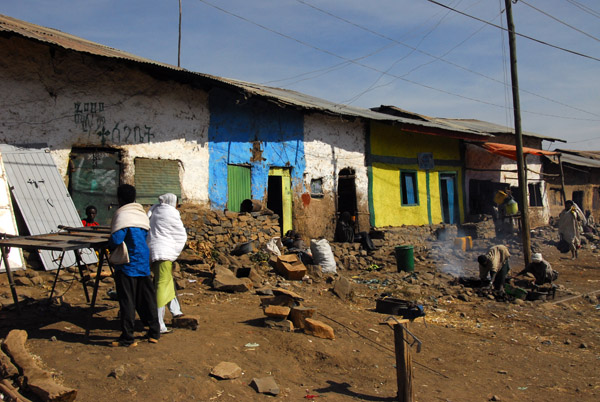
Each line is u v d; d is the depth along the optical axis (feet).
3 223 27.86
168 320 23.08
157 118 37.55
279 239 42.52
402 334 17.92
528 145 83.92
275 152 46.32
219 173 41.55
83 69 33.83
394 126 55.36
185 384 16.58
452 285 40.93
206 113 40.70
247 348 20.70
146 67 35.63
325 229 51.21
